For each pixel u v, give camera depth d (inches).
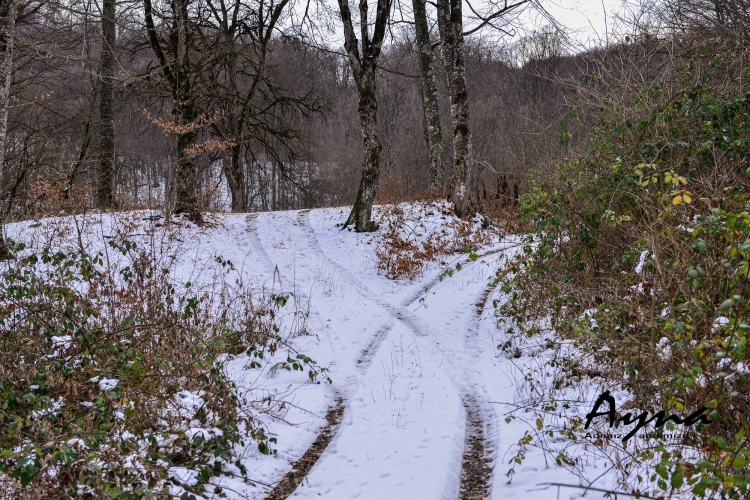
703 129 305.6
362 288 541.3
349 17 665.0
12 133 821.2
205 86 952.3
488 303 471.2
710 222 177.0
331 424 265.9
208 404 226.4
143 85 856.3
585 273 343.3
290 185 1887.3
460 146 753.0
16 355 240.1
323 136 1987.0
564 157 376.8
